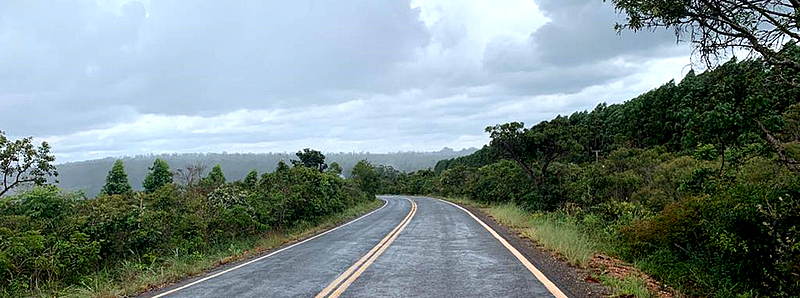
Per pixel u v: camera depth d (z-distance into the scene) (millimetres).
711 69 8289
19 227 12281
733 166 10703
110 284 10289
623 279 8367
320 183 29047
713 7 7688
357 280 9141
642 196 21422
